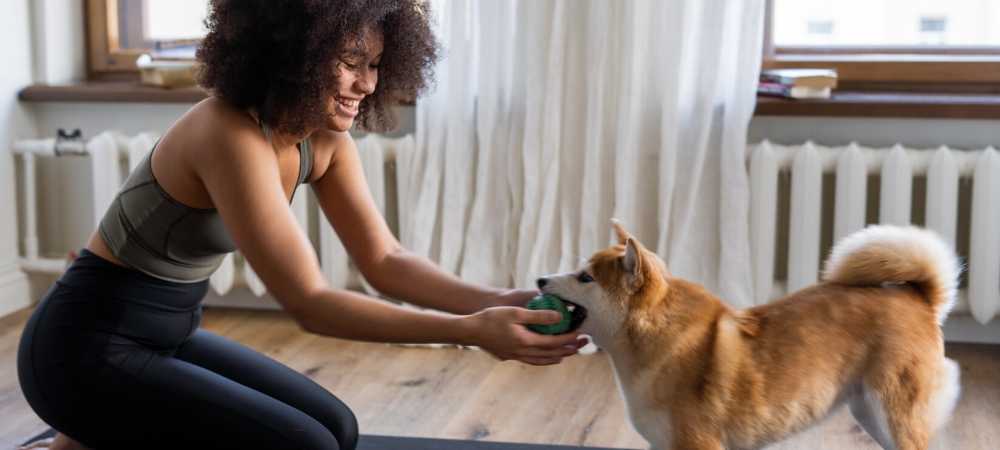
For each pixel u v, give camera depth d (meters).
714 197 3.08
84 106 3.53
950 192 2.94
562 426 2.60
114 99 3.41
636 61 2.96
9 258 3.55
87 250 1.87
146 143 3.28
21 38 3.51
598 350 3.15
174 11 3.60
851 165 2.96
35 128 3.58
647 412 1.87
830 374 1.87
